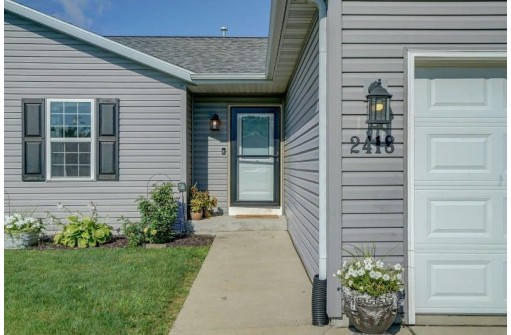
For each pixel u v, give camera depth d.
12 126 6.33
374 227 2.87
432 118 3.00
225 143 7.52
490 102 3.00
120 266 4.53
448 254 3.00
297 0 3.39
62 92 6.38
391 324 2.67
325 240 3.07
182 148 6.53
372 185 2.87
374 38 2.86
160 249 5.50
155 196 6.04
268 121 7.57
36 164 6.36
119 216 6.48
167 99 6.52
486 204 2.99
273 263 4.79
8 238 5.64
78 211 6.43
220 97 7.50
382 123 2.85
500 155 2.99
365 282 2.56
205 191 7.36
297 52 4.88
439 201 3.00
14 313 3.11
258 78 6.42
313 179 3.80
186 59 7.58
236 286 3.91
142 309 3.21
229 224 6.75
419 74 3.01
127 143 6.49
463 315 2.99
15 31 6.29
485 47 2.85
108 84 6.44
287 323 2.98
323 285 2.97
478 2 2.85
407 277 2.87
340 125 2.86
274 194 7.57
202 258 5.04
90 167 6.45
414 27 2.86
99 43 6.28
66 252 5.30
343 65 2.87
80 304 3.31
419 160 3.01
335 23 2.86
